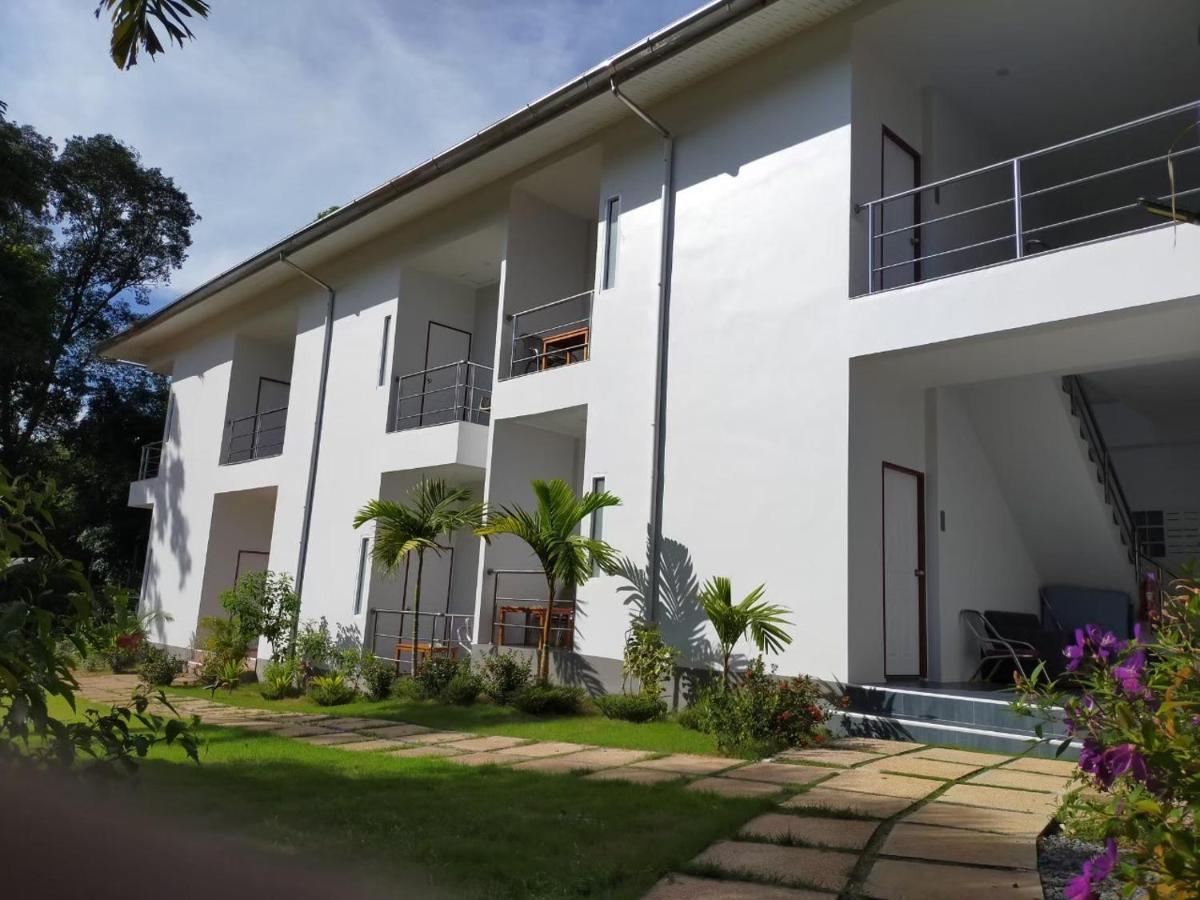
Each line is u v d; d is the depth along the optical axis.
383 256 14.68
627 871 3.79
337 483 14.55
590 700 9.73
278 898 3.31
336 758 6.85
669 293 10.10
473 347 15.06
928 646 9.03
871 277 8.56
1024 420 9.54
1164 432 11.89
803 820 4.74
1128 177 11.53
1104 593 10.35
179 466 19.50
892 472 9.03
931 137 9.81
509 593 11.85
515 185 12.45
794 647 8.34
